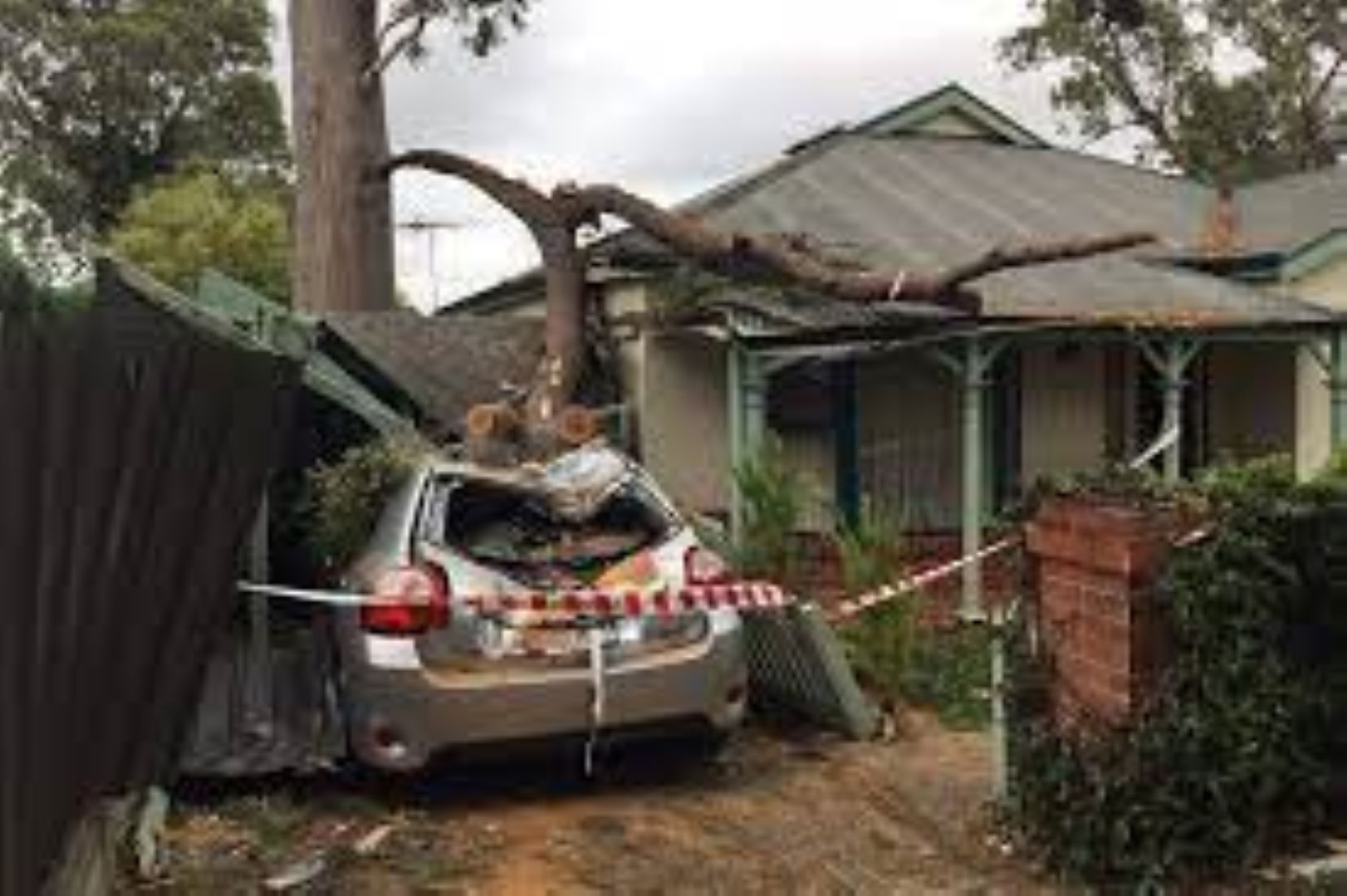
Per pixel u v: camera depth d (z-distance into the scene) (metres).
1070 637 7.52
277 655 9.92
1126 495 7.60
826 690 10.34
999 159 21.86
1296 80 39.50
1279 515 7.06
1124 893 7.10
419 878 7.76
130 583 4.22
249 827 8.38
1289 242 19.50
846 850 8.12
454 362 15.70
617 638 8.94
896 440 17.56
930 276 14.71
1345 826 7.23
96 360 4.02
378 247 20.03
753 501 11.96
